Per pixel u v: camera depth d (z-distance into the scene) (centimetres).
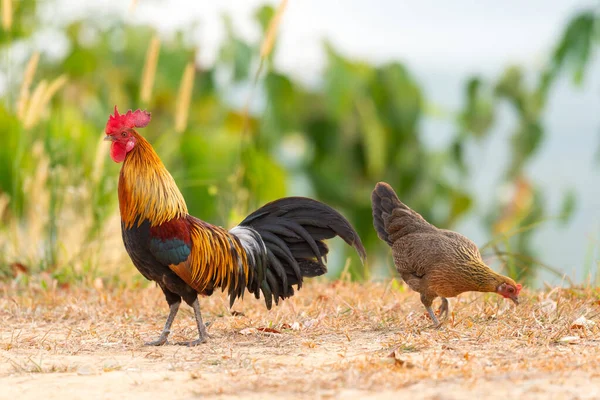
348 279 3500
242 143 4259
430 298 2555
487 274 2442
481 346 2194
